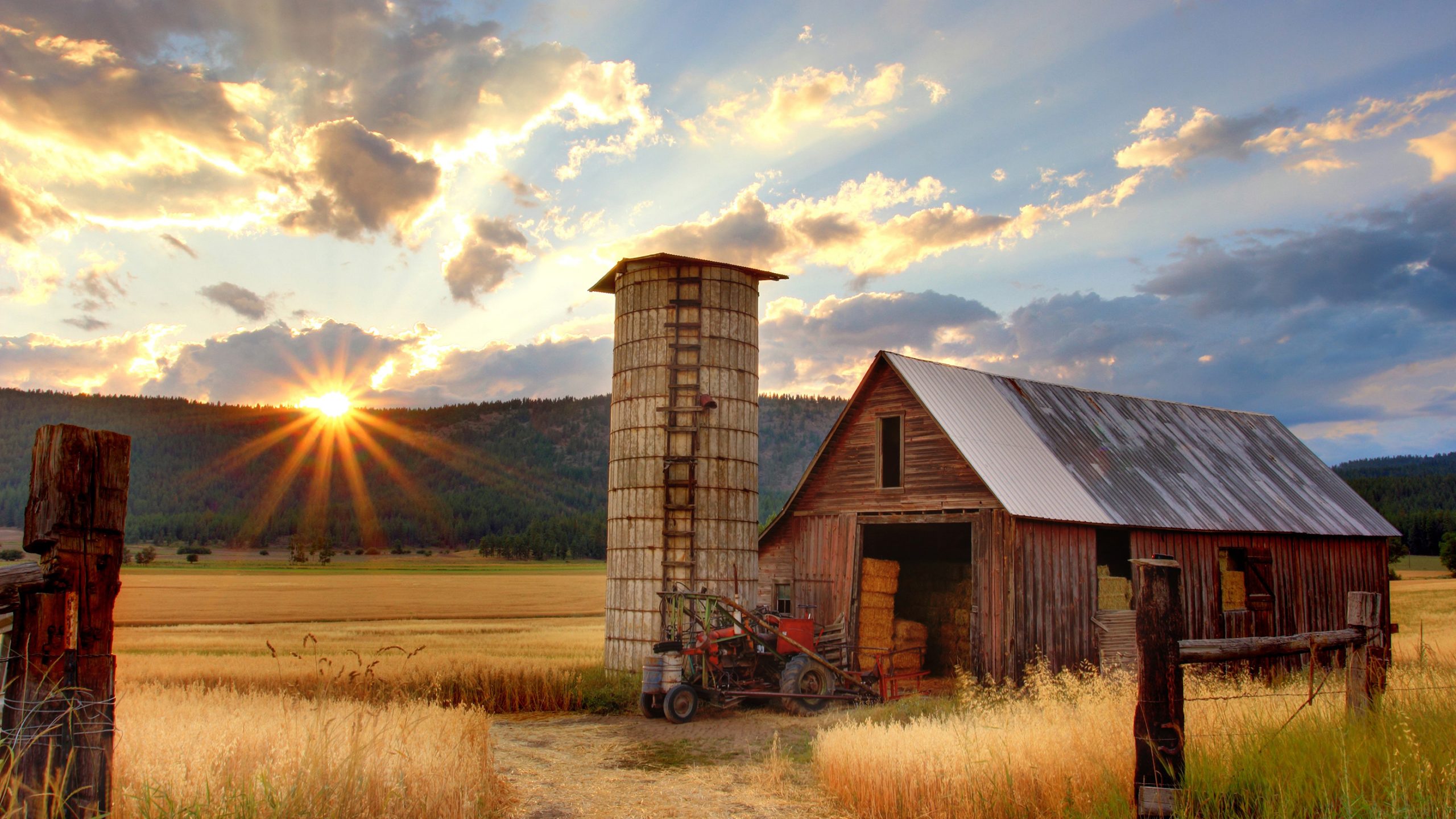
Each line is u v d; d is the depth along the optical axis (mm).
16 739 5348
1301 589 27391
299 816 7758
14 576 5426
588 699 21078
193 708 13391
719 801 11852
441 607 67125
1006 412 25281
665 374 25469
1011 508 21047
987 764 10102
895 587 25609
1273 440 32562
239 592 79938
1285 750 8273
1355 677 9500
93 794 5523
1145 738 7465
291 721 10805
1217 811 7453
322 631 45375
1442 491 132125
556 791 12547
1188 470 27500
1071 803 8898
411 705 13898
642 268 26141
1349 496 31078
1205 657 7824
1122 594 23531
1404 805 6781
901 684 23516
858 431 25359
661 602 24391
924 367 24844
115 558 5777
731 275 26156
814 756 13320
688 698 19500
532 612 63281
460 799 9625
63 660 5523
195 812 7035
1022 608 20953
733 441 25547
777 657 21219
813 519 26219
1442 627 38375
